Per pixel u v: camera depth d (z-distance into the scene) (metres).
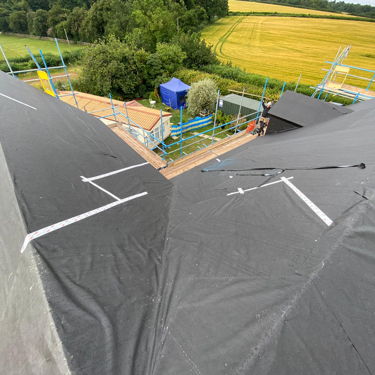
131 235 3.03
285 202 3.15
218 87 20.69
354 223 2.25
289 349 1.53
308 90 17.83
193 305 1.99
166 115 15.12
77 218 2.86
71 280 2.00
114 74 21.69
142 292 2.21
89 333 1.62
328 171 3.48
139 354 1.62
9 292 2.12
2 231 2.64
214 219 3.42
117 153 5.52
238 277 2.20
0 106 4.86
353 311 1.70
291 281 1.93
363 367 1.45
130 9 37.94
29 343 1.63
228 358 1.52
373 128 4.66
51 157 3.90
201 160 7.75
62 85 22.75
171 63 23.92
